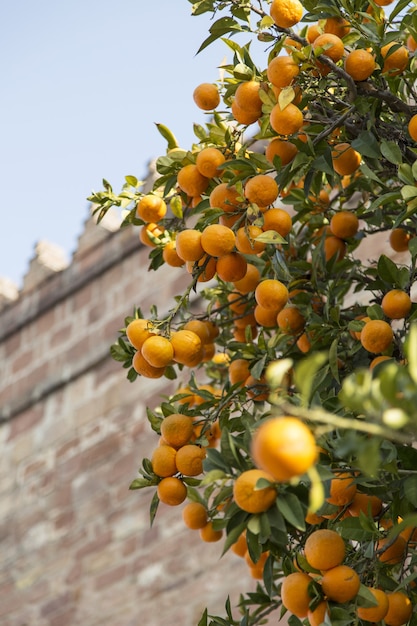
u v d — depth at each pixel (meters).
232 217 3.41
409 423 2.27
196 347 3.38
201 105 3.63
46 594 9.32
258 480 2.46
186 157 3.62
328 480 2.84
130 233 10.73
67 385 10.63
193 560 8.14
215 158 3.45
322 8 3.45
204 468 2.74
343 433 2.82
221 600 7.69
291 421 2.03
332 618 2.71
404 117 3.66
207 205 3.58
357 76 3.30
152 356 3.29
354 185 4.07
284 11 3.29
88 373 10.47
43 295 11.50
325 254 3.86
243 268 3.35
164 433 3.27
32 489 10.24
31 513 10.06
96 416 10.05
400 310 3.25
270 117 3.24
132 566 8.65
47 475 10.18
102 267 10.87
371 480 2.87
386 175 3.72
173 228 4.11
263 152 8.40
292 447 1.98
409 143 3.52
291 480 2.11
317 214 4.12
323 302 3.76
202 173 3.49
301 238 4.40
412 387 2.06
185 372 9.28
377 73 3.41
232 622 3.56
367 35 3.41
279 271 3.58
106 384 10.16
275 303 3.35
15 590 9.66
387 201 3.19
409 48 3.66
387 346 3.19
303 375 2.02
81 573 9.11
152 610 8.20
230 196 3.35
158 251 4.02
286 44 3.50
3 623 9.52
